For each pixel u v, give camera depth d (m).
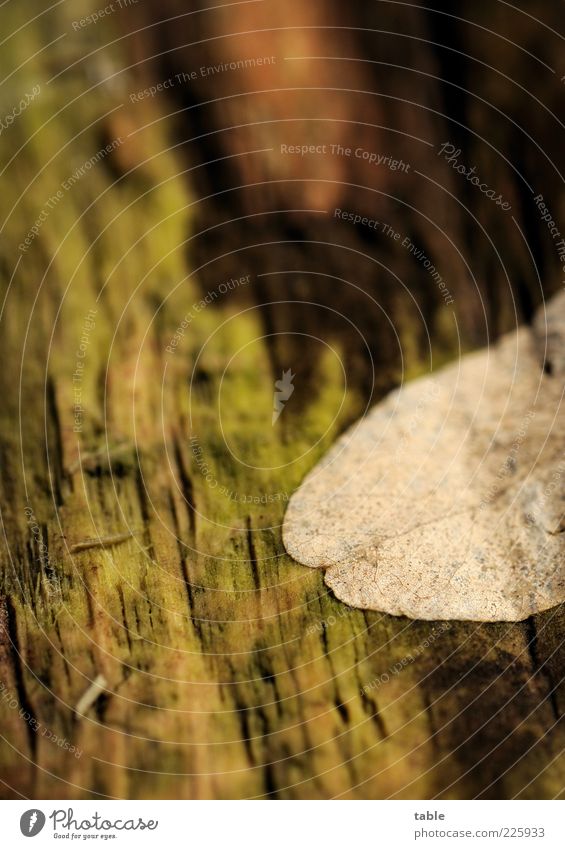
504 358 0.21
